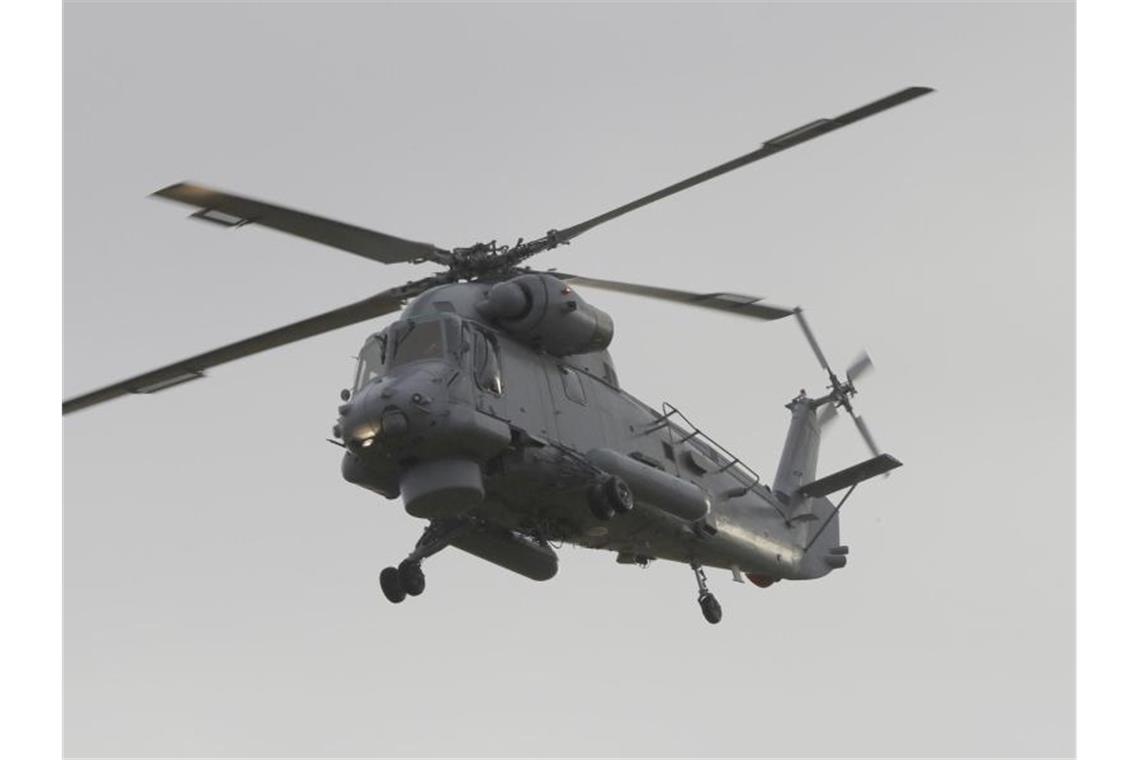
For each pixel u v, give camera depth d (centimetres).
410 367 6969
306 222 6744
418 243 7294
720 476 8931
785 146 6788
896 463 9394
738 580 9062
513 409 7162
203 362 7600
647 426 8262
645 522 8044
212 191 6316
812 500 10106
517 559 7738
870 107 6525
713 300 7612
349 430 6819
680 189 7125
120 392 7712
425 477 6856
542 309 7344
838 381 10362
